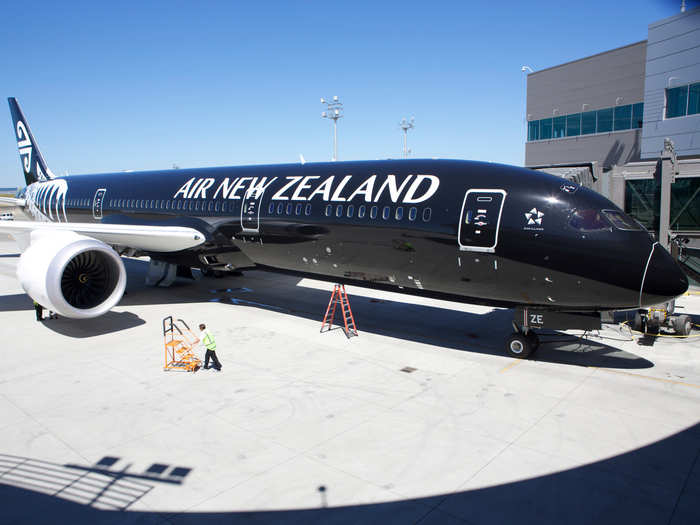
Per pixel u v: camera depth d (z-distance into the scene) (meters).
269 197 15.95
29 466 7.38
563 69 33.69
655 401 9.73
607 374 11.24
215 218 17.55
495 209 11.36
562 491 6.73
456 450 7.81
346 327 14.47
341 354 12.64
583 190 11.01
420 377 11.02
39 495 6.68
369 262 13.52
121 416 9.05
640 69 29.19
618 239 10.36
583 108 32.72
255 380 10.82
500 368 11.62
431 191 12.41
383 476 7.08
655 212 16.86
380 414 9.11
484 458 7.57
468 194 11.85
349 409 9.33
